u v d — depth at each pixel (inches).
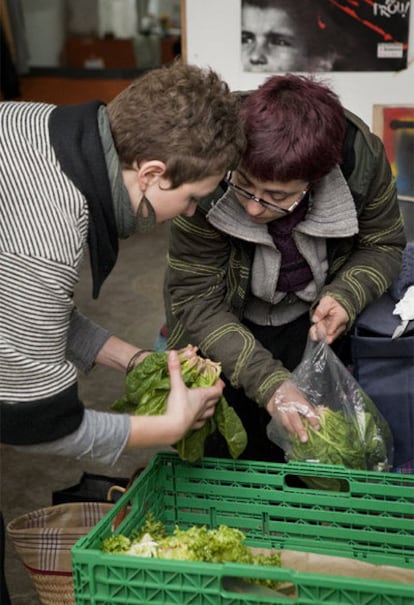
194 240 69.1
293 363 79.4
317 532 61.8
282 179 60.6
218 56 123.0
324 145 60.0
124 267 215.3
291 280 73.2
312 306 73.3
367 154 68.8
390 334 74.9
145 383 60.5
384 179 71.4
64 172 48.2
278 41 120.6
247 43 121.3
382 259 74.9
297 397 66.6
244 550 56.6
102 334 65.5
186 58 123.6
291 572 47.6
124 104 50.9
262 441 81.9
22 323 47.0
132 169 50.9
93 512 75.2
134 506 59.0
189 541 54.7
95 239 50.3
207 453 78.4
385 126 122.2
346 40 119.4
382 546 61.2
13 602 87.7
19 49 269.4
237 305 73.4
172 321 76.9
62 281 47.3
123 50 291.3
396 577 58.5
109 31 290.7
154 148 49.5
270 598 47.9
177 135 49.3
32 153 48.1
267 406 67.0
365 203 71.6
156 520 61.7
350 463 66.0
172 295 72.5
